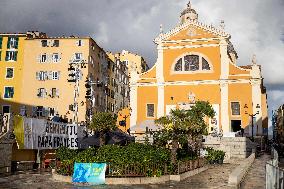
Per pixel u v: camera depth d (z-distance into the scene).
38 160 26.92
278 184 10.87
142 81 49.59
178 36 49.50
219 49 47.97
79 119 53.66
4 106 56.69
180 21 61.22
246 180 19.41
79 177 18.64
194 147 28.67
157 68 49.50
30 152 26.58
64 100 55.72
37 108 56.06
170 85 48.75
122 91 81.56
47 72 56.91
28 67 57.44
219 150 34.06
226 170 26.30
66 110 55.44
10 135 23.30
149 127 39.75
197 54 48.50
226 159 35.25
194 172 23.19
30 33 60.56
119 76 79.00
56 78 56.53
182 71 48.75
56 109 55.69
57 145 28.75
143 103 49.09
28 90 56.78
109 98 69.56
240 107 45.94
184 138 27.67
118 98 77.50
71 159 20.59
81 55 56.41
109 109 69.44
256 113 45.22
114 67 74.81
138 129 40.22
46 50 57.50
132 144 22.97
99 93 61.81
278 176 10.90
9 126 23.28
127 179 18.31
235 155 38.56
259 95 45.56
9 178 20.27
